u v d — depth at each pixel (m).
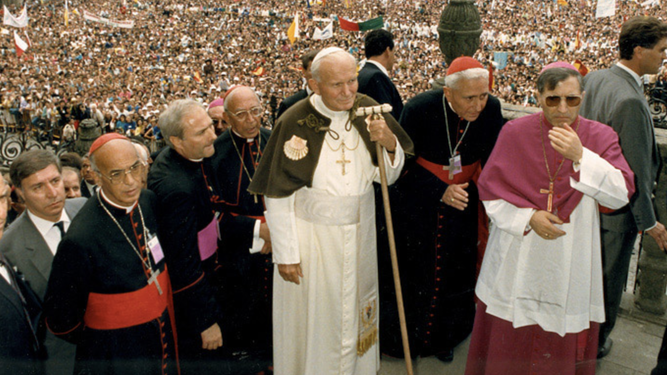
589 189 2.47
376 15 59.44
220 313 3.22
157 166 3.13
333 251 2.72
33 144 15.38
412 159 3.47
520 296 2.73
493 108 3.47
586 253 2.66
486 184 2.77
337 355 2.83
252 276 3.69
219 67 36.25
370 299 2.90
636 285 3.89
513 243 2.76
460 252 3.57
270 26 54.34
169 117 3.08
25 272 2.99
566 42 45.59
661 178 3.70
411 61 38.31
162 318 2.86
